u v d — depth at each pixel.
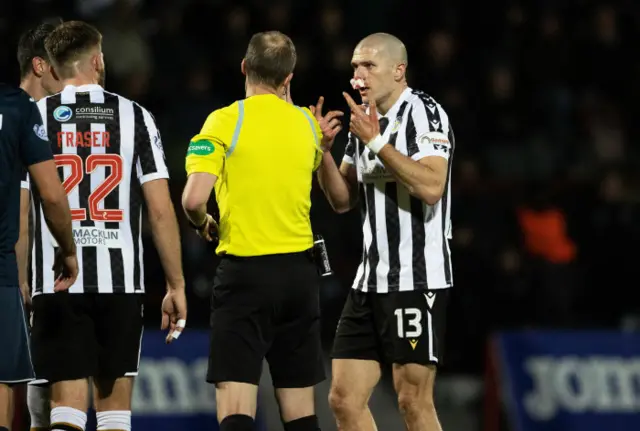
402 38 40.97
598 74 41.66
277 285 17.39
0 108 15.35
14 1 37.34
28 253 18.11
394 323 19.23
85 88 17.86
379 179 19.42
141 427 27.06
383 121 19.48
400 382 19.47
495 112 38.97
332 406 19.83
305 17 39.84
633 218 35.44
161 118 36.22
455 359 32.53
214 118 17.50
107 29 37.44
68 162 17.58
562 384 29.02
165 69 37.84
